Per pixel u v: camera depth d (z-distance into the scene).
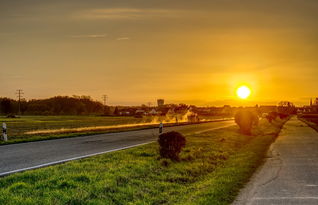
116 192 8.48
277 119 76.94
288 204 7.81
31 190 7.84
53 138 21.86
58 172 9.81
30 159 12.49
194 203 7.70
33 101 169.88
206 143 20.73
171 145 13.68
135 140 21.33
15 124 51.81
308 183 10.09
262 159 15.39
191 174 11.63
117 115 141.38
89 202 7.39
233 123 55.78
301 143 23.41
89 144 18.34
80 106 164.75
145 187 9.26
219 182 10.02
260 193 8.85
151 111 144.50
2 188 7.93
